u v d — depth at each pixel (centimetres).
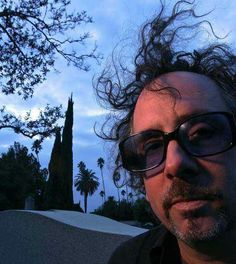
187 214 32
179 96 36
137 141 37
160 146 36
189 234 32
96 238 112
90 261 111
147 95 38
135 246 45
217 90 37
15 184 1091
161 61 43
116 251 46
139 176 45
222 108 36
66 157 815
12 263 127
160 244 41
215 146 33
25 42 256
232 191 33
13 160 1144
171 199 33
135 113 40
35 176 1144
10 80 259
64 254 117
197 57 43
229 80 40
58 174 790
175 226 33
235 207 33
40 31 257
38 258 122
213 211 32
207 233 32
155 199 36
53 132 277
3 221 133
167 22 52
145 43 49
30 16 254
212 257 34
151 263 41
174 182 33
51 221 123
